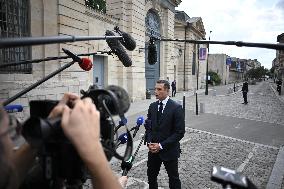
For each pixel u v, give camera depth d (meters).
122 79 20.31
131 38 3.13
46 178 0.79
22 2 9.54
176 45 34.25
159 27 28.05
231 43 1.76
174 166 4.31
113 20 19.16
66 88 11.31
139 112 15.75
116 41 2.92
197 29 43.38
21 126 0.74
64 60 11.23
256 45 1.63
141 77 22.77
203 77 52.47
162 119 4.35
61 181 0.86
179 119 4.27
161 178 6.03
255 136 10.70
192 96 29.80
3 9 8.65
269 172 6.68
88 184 4.91
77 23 12.45
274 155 8.12
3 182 0.60
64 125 0.73
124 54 3.05
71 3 11.94
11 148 0.67
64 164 0.80
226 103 22.88
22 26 9.58
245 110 18.53
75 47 12.26
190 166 6.93
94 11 16.69
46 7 10.53
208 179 6.08
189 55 40.66
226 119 14.65
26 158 0.85
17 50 9.11
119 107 0.89
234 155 8.03
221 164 7.16
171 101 4.43
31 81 9.47
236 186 0.73
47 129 0.72
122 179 1.89
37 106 0.99
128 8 20.83
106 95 0.89
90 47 16.52
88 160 0.71
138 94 22.31
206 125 12.82
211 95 31.84
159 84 4.44
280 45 1.53
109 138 0.96
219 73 78.75
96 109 0.83
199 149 8.58
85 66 2.28
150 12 25.80
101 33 17.75
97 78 17.89
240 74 111.56
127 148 0.97
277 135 10.95
